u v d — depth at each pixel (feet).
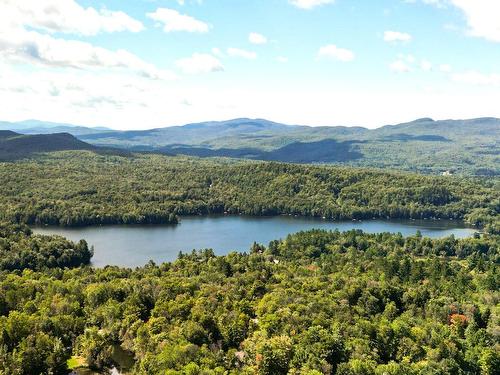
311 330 567.59
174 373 495.00
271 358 529.86
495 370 562.25
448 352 574.97
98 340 609.83
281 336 565.94
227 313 650.02
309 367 520.83
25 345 576.61
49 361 571.69
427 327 649.61
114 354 625.41
